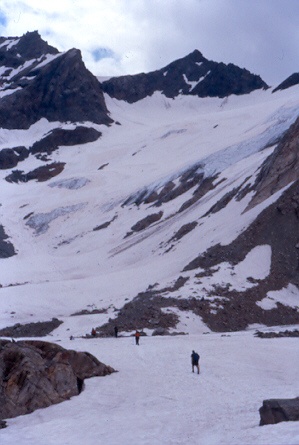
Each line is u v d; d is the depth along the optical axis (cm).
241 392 2367
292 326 4981
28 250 11344
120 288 6575
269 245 6512
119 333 4584
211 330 4822
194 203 9706
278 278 6009
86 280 7125
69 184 14762
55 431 1841
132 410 2112
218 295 5450
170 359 3130
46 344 2620
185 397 2306
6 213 13538
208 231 7600
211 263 6366
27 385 2203
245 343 3628
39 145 18138
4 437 1792
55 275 9219
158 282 6209
